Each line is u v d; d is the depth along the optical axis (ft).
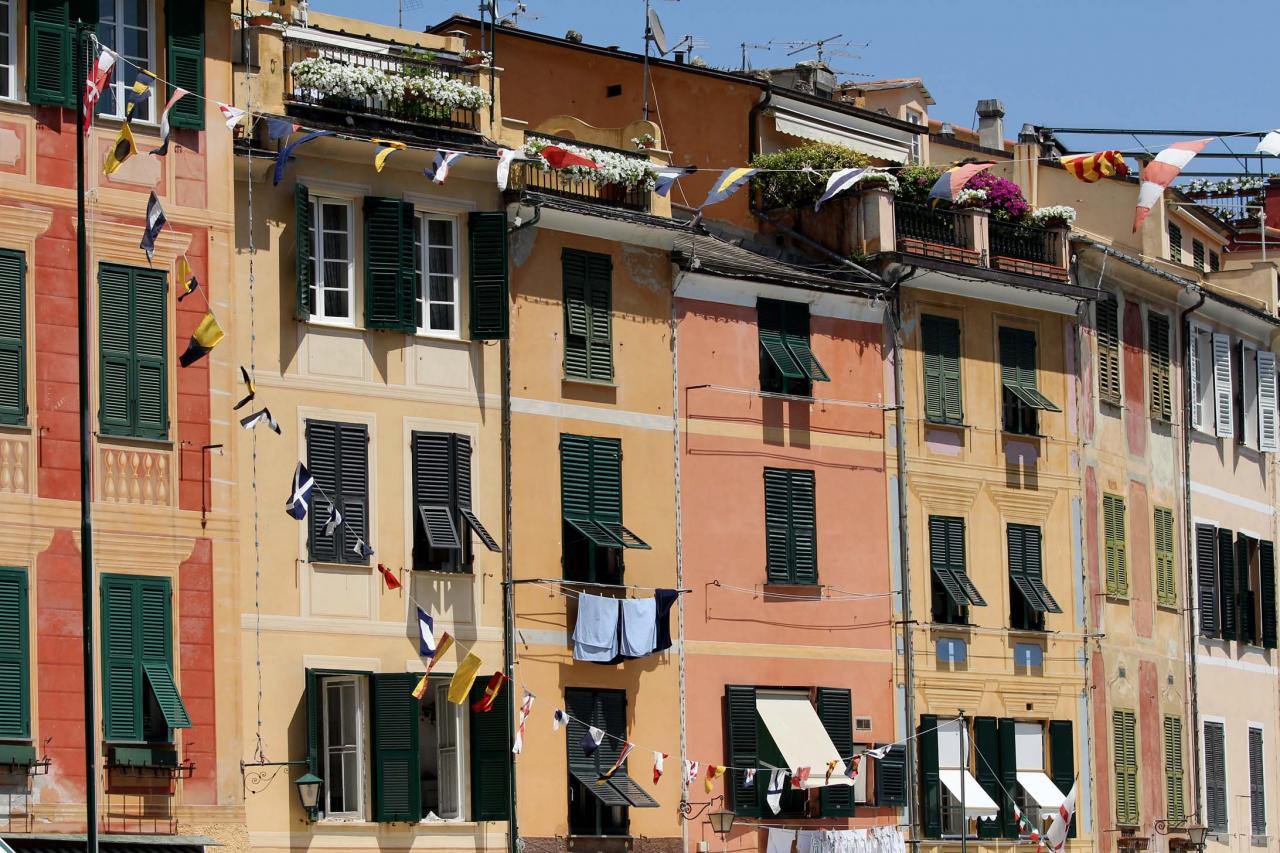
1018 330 188.34
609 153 161.58
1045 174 211.61
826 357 174.40
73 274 132.36
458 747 147.95
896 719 174.81
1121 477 197.36
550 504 154.92
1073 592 189.47
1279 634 219.00
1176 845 199.00
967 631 180.65
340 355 145.07
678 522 162.81
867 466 175.73
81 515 123.65
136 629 132.05
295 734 140.46
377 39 158.92
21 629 128.36
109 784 130.21
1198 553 207.51
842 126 198.59
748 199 186.50
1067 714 187.62
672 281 164.35
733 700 164.45
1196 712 204.54
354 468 144.87
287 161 143.23
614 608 155.53
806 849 166.09
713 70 189.26
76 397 131.54
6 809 126.82
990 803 178.40
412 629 146.20
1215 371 212.43
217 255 137.39
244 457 140.05
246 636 139.13
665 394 163.12
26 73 132.36
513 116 181.47
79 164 121.39
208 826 133.39
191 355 130.11
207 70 138.41
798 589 169.68
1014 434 186.50
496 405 152.15
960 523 181.68
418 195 149.59
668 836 159.12
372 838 142.61
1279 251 238.68
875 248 179.83
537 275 156.46
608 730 156.56
